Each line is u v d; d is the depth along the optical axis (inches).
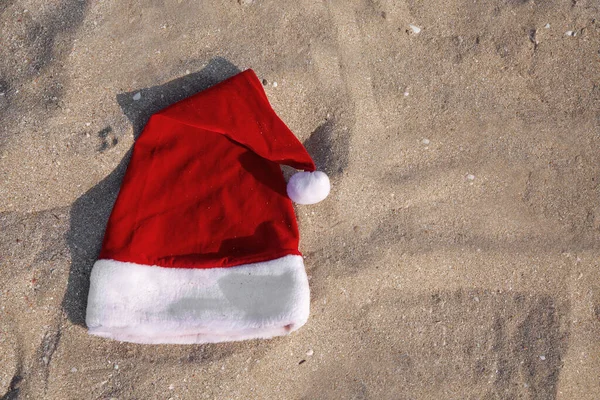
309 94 42.3
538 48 45.2
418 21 44.3
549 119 44.9
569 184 44.5
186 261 39.0
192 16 41.8
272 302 38.6
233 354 40.1
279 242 39.3
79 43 40.4
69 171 40.0
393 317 41.6
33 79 40.1
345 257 41.1
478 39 44.7
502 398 42.4
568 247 43.9
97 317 38.0
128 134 40.3
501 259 43.0
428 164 42.8
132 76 40.8
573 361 43.3
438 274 42.2
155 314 38.5
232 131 39.7
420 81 43.6
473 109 43.9
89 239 40.1
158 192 39.9
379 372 41.5
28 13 40.8
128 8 41.3
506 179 43.7
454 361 42.2
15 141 39.5
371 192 41.7
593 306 44.1
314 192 38.5
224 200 40.1
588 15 45.9
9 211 39.6
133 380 39.8
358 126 42.0
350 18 43.1
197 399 39.9
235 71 41.8
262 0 42.4
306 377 40.9
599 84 45.7
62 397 39.4
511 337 42.9
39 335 39.4
